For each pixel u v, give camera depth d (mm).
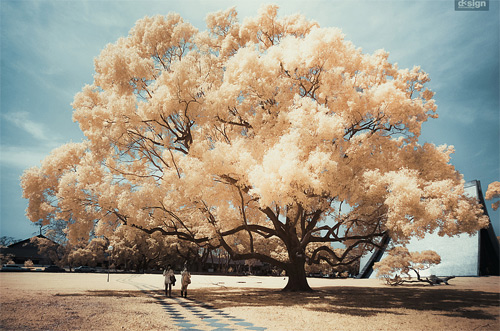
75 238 20797
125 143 19906
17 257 76125
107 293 19234
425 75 20125
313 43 17469
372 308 14031
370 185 15562
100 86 22625
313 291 22516
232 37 23234
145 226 19719
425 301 17047
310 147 15633
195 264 80375
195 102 18125
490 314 12500
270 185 13680
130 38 23750
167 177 19859
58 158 21312
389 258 33750
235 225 22484
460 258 55062
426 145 18625
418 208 13531
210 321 10352
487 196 22891
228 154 16719
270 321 10484
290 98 19250
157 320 10289
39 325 9000
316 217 22359
